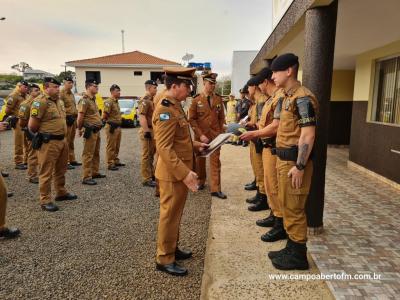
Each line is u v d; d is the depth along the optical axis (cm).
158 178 281
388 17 402
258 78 371
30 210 455
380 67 632
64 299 252
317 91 327
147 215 439
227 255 313
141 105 569
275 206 338
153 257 321
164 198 280
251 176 632
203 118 488
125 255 324
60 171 487
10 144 1068
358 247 321
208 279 278
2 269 297
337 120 1001
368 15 394
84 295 257
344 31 480
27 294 259
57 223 408
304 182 268
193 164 290
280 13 527
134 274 289
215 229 377
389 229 366
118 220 420
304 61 336
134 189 565
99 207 470
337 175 642
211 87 489
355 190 530
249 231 371
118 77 3017
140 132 593
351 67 934
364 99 662
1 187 346
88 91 599
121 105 1803
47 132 441
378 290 247
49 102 445
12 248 339
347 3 349
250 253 317
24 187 570
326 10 318
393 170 554
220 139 313
